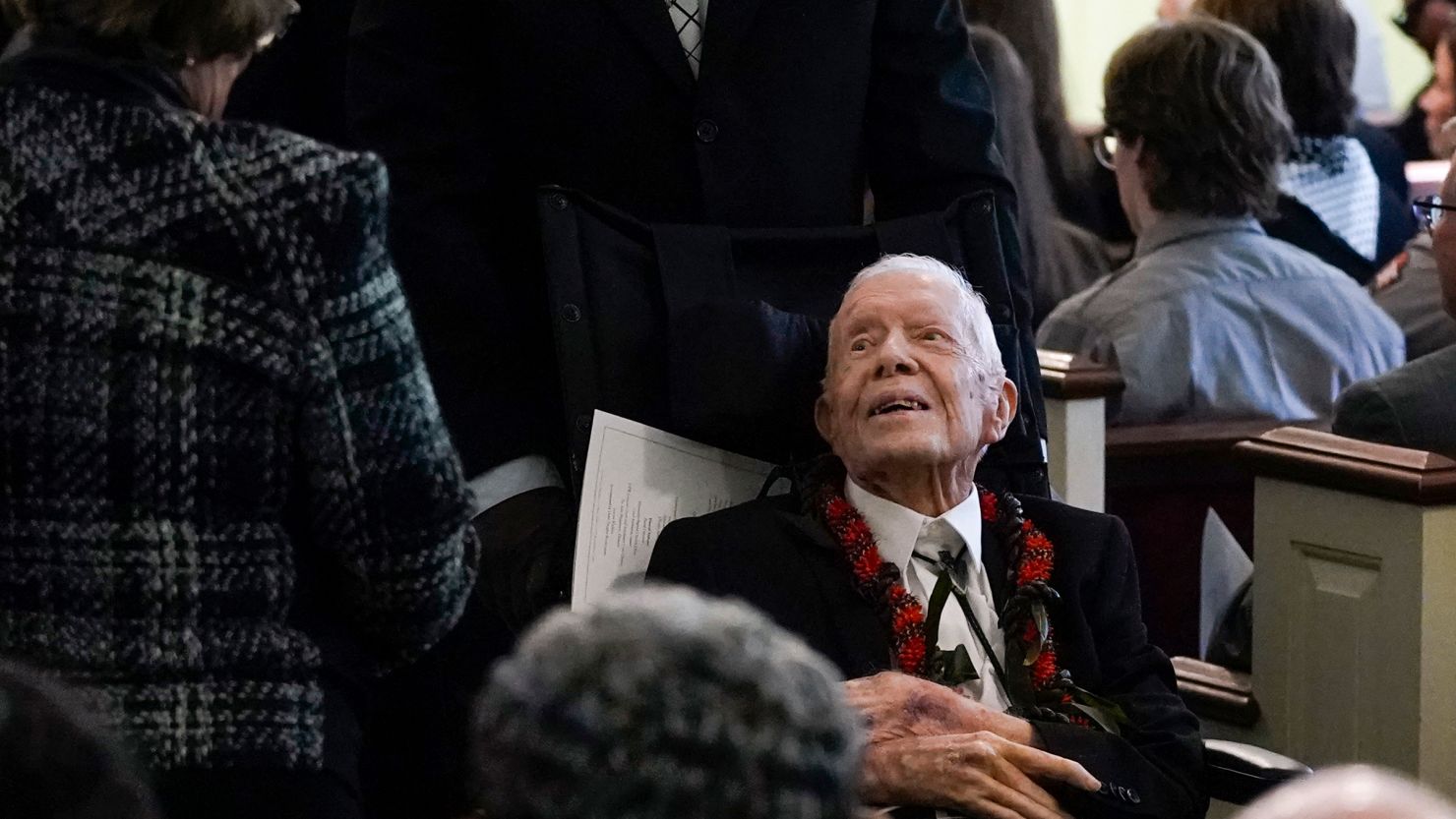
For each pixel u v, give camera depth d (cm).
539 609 566
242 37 401
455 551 406
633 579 568
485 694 231
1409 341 943
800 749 219
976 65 633
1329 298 874
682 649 223
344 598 406
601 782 216
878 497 575
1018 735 532
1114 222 1126
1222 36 841
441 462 401
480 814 392
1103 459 818
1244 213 866
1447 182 679
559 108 590
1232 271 863
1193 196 856
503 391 582
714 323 575
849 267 607
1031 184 948
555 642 225
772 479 589
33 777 213
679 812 216
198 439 377
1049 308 967
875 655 554
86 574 375
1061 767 518
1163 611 874
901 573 568
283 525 391
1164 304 857
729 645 224
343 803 395
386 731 576
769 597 556
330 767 392
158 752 377
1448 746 655
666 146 593
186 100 403
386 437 391
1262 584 705
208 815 378
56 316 373
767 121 597
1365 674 668
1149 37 855
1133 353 855
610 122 590
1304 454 679
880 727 525
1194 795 557
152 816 227
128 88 389
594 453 565
